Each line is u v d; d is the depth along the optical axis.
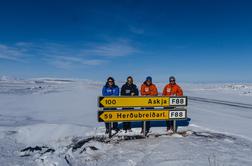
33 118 12.51
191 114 13.52
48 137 8.52
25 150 7.12
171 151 6.24
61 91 36.06
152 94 8.80
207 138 7.66
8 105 18.58
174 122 8.41
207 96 30.86
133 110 8.07
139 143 7.27
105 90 8.68
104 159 6.27
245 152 6.20
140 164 5.61
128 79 8.73
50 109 16.22
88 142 7.51
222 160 5.54
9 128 9.23
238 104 20.34
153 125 9.70
